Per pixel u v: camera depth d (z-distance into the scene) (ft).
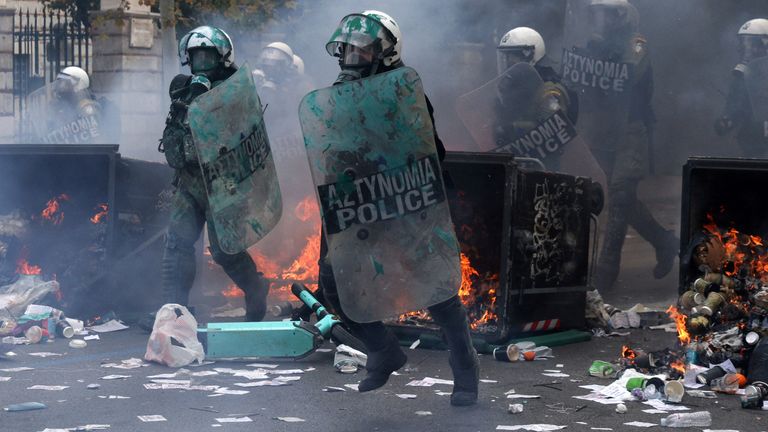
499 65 26.78
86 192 25.35
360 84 14.38
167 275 20.83
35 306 21.61
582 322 22.81
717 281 19.33
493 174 22.15
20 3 80.02
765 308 18.33
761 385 16.11
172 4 42.88
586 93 30.35
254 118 20.24
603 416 15.16
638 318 23.86
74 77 32.17
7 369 17.90
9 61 60.18
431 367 18.85
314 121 14.46
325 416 14.90
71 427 13.97
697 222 20.52
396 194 14.47
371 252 14.52
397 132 14.38
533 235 21.02
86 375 17.57
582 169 26.30
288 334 18.79
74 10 61.31
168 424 14.25
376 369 15.26
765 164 19.63
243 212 20.20
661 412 15.49
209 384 17.03
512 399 16.17
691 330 18.53
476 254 22.39
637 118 30.25
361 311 14.55
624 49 30.07
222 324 19.25
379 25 14.74
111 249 22.65
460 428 14.33
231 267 21.16
